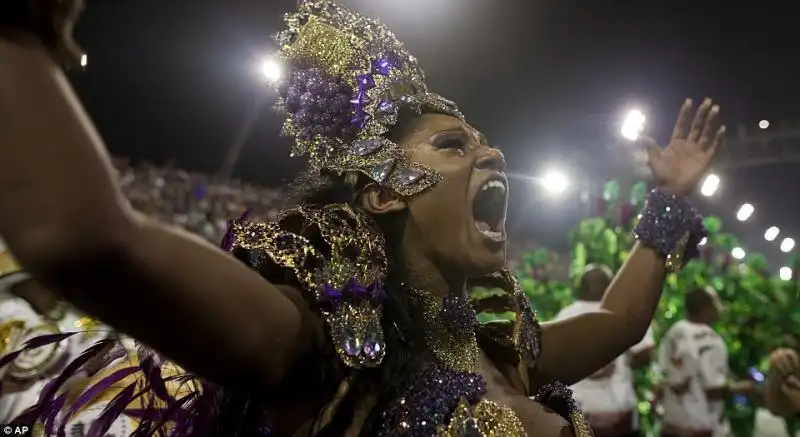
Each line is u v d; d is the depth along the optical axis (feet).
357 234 3.64
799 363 7.39
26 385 5.11
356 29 4.35
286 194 4.19
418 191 3.80
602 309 5.24
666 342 13.06
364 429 3.53
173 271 2.66
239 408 3.74
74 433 4.58
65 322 5.56
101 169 2.45
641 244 5.50
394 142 4.06
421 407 3.57
